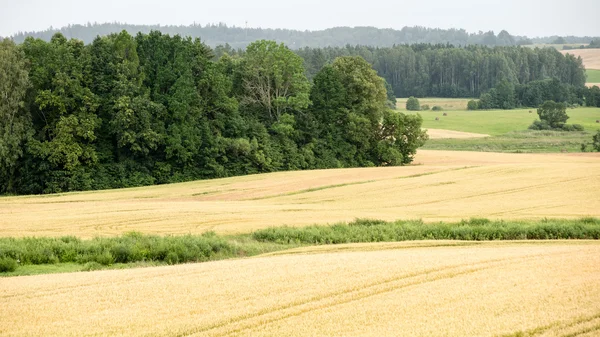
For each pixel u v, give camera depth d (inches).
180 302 764.6
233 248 1382.9
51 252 1264.8
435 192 2317.9
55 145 2888.8
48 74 2997.0
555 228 1485.0
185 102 3152.1
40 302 781.9
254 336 633.6
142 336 647.1
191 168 3218.5
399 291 778.2
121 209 2017.7
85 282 894.4
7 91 2866.6
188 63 3272.6
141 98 3093.0
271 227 1601.9
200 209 1985.7
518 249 1095.0
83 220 1774.1
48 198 2470.5
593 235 1457.9
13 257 1220.5
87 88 3021.7
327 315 689.6
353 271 898.1
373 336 614.5
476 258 976.3
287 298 765.3
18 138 2847.0
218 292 804.6
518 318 648.4
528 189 2265.0
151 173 3137.3
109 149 3125.0
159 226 1670.8
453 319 653.3
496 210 1898.4
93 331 663.8
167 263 1264.8
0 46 2938.0
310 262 992.9
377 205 2116.1
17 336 651.5
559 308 674.8
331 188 2529.5
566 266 874.8
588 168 2674.7
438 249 1197.7
